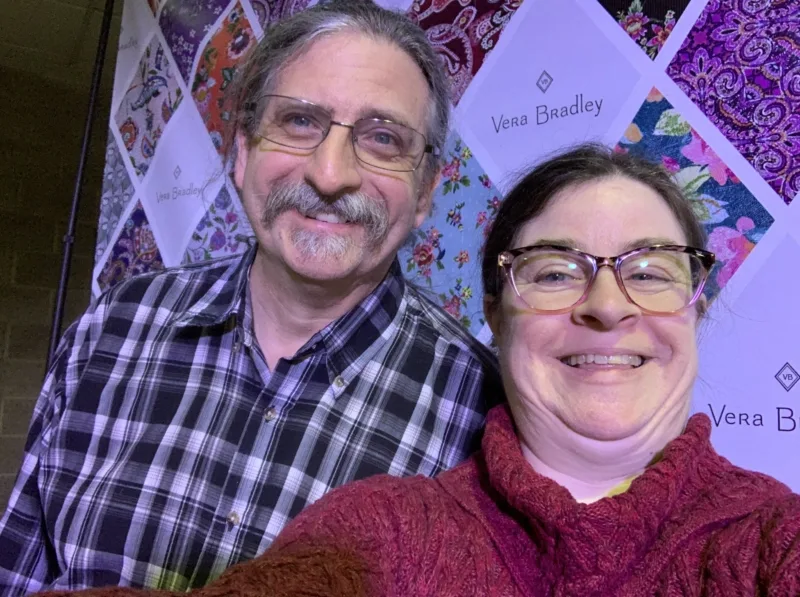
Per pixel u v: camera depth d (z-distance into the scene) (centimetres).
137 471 96
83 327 115
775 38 91
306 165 87
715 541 57
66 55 251
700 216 86
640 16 103
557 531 59
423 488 71
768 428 90
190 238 174
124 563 92
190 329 105
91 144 274
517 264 71
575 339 66
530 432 70
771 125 91
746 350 93
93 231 273
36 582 110
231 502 91
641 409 64
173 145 182
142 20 200
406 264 131
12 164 260
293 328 99
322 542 58
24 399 256
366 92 86
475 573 62
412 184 93
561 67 111
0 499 248
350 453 92
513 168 115
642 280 67
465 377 100
